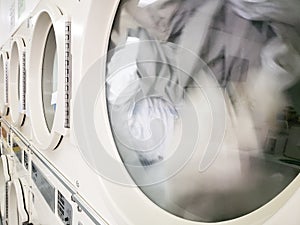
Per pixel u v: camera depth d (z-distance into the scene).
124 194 0.74
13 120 2.20
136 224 0.68
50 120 1.44
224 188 0.54
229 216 0.53
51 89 1.47
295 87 0.42
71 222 1.03
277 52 0.44
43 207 1.48
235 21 0.50
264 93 0.46
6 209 2.81
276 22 0.44
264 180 0.46
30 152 1.80
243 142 0.50
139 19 0.72
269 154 0.46
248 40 0.48
